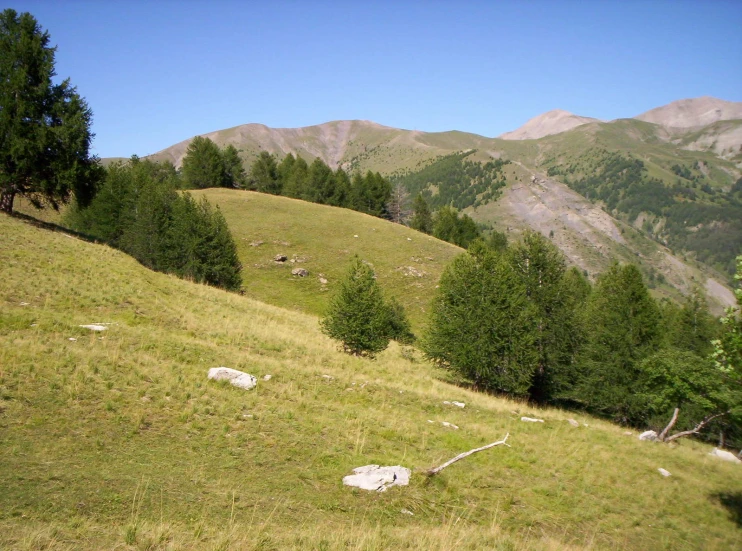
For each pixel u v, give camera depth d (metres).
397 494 10.22
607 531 11.35
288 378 16.80
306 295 52.69
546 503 11.93
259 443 11.23
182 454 9.96
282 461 10.64
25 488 7.56
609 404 30.31
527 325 26.66
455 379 28.11
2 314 15.63
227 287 42.16
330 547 7.18
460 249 73.81
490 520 10.23
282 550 6.88
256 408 13.20
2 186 31.94
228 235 43.09
